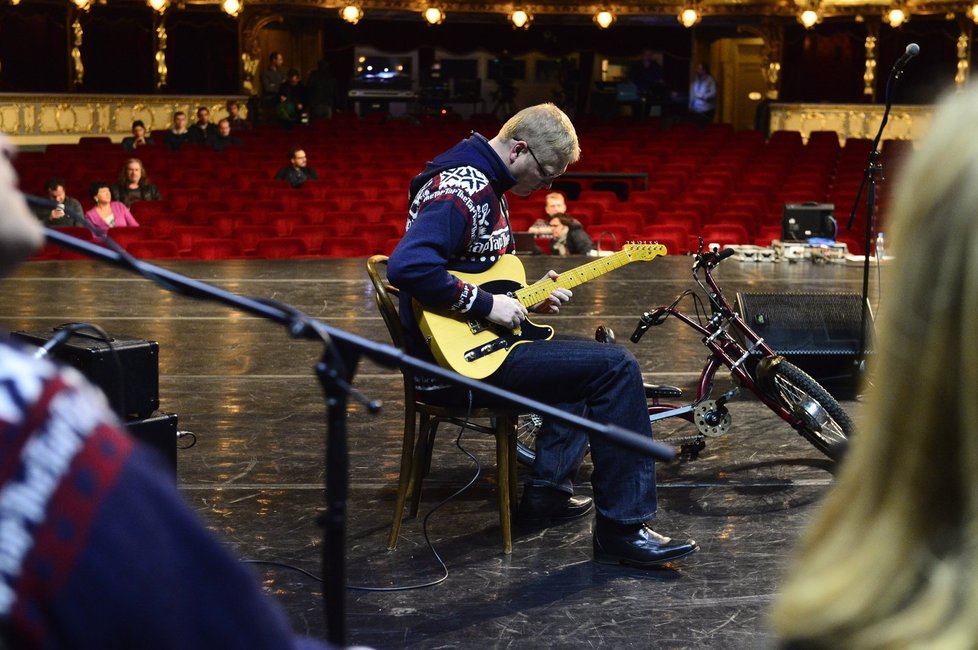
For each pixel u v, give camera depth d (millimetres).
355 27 25859
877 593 722
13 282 7629
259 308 1603
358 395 1607
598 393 3271
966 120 704
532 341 3332
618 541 3291
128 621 749
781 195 15094
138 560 755
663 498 3893
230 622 818
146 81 22875
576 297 7230
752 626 2947
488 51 25938
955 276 690
